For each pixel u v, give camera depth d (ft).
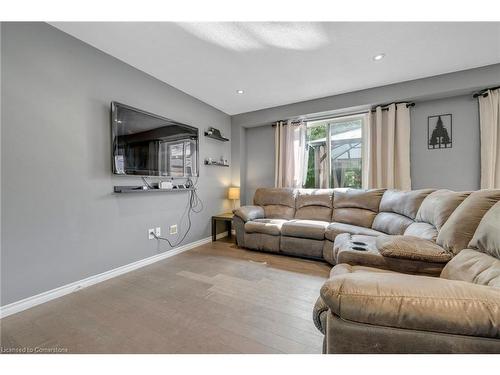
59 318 4.99
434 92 8.68
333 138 12.10
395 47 6.88
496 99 8.06
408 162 9.56
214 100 11.46
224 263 8.58
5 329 4.60
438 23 5.85
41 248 5.69
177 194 10.01
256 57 7.45
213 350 4.00
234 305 5.54
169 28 6.03
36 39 5.59
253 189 14.30
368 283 2.27
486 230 3.31
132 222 8.02
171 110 9.64
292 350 4.00
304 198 11.34
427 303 2.02
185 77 8.89
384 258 4.56
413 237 4.91
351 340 2.21
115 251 7.44
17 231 5.29
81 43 6.51
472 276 3.09
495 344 1.93
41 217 5.70
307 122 12.55
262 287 6.52
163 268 8.07
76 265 6.40
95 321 4.88
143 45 6.77
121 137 7.32
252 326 4.70
